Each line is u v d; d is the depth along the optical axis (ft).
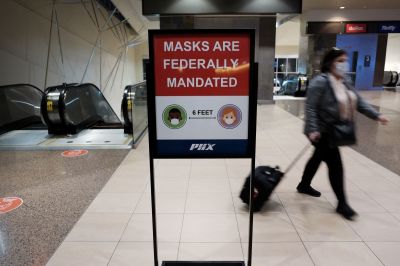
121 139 19.10
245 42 5.81
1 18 23.16
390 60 66.80
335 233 8.64
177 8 26.86
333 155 9.36
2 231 8.86
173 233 8.71
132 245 8.16
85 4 39.78
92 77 44.27
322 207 10.12
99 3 45.27
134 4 39.37
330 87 8.94
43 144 17.85
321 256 7.66
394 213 9.71
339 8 39.75
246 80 5.93
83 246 8.12
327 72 9.20
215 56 5.87
